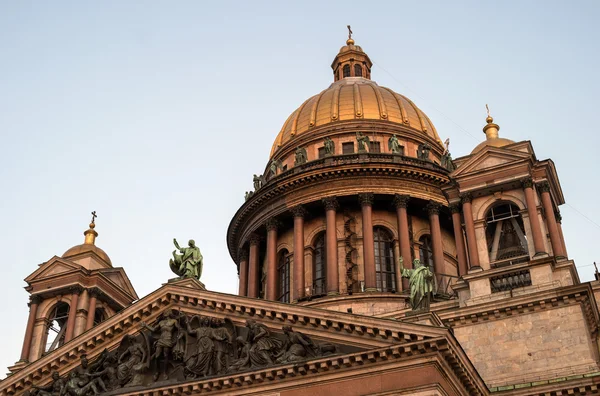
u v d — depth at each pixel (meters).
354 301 72.88
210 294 53.78
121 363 54.31
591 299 56.47
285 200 82.06
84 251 74.31
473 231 62.22
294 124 91.31
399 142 86.44
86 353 56.34
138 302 55.62
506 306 57.09
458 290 60.72
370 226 77.94
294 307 50.84
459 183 64.19
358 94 90.62
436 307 61.56
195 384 50.69
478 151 64.62
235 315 53.09
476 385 50.03
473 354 56.75
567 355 54.50
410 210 81.62
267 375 49.06
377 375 47.16
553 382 52.47
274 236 81.88
